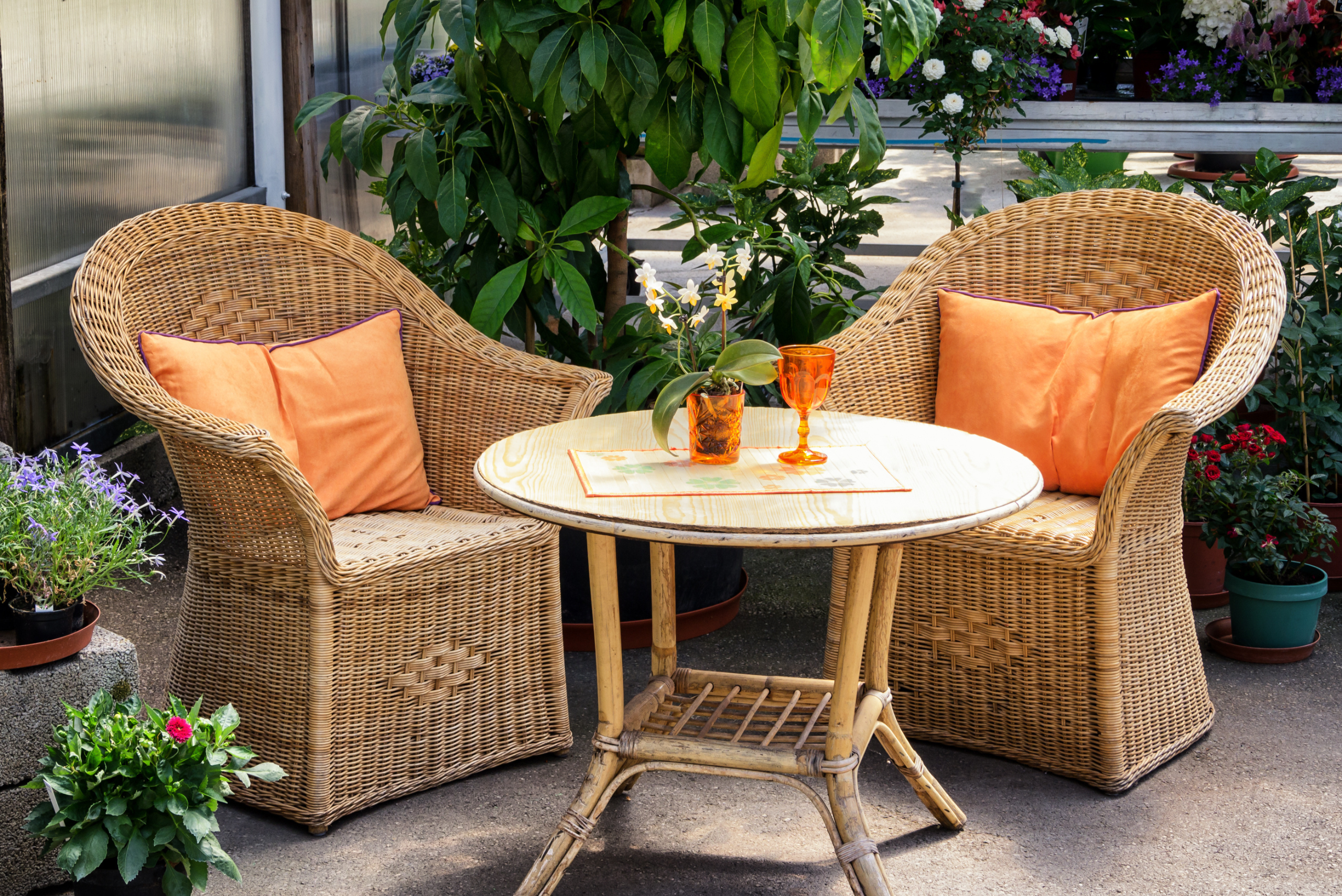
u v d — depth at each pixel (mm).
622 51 2854
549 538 2545
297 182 4840
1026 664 2520
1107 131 3912
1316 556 3068
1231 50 4004
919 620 2645
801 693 2295
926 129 3830
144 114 3939
